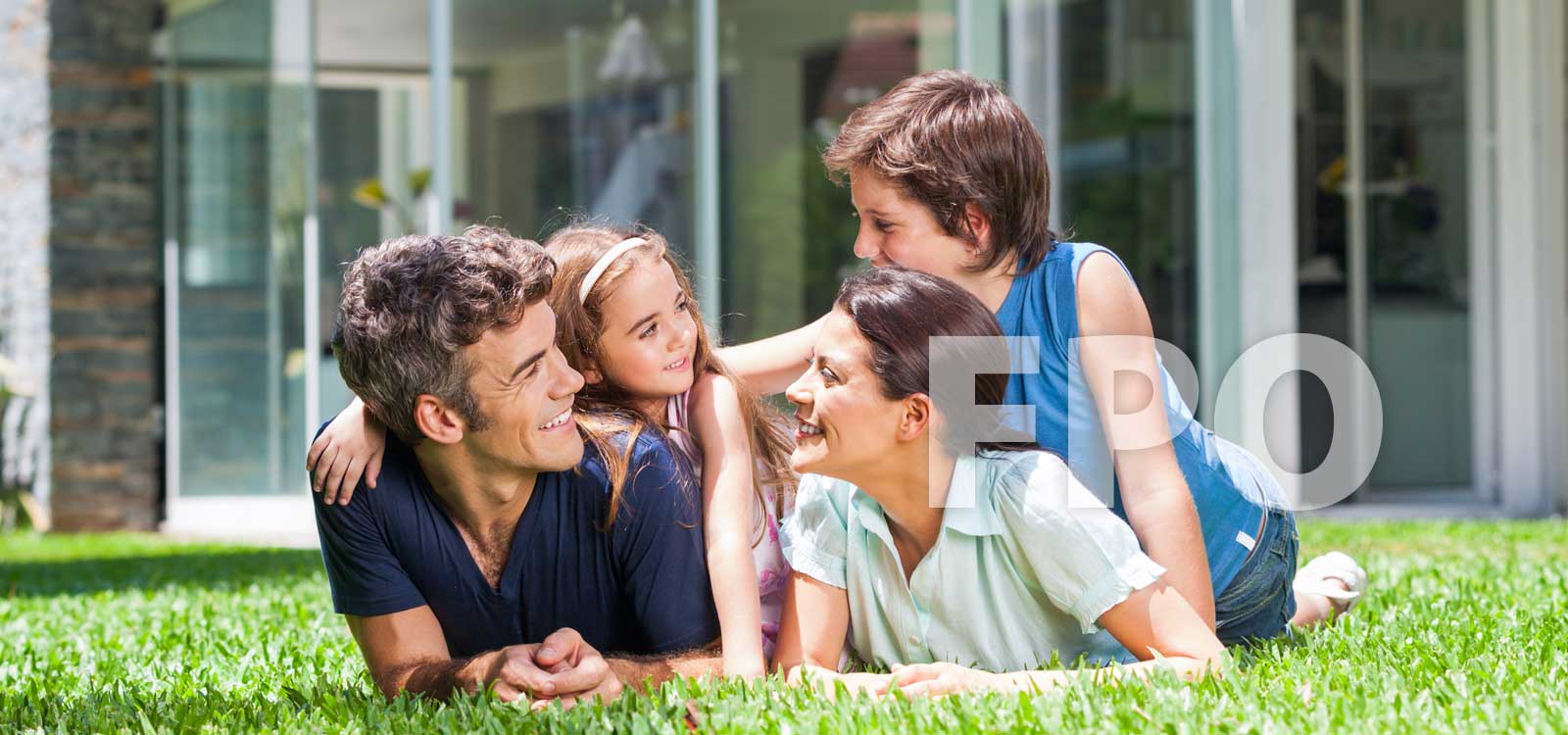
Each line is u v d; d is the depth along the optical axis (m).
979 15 9.96
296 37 10.78
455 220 9.94
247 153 11.19
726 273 9.90
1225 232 10.16
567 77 9.91
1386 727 2.93
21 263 12.16
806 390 3.36
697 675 3.39
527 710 3.14
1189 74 10.18
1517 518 10.12
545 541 3.43
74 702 3.73
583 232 3.73
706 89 9.88
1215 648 3.36
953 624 3.55
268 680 3.97
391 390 3.16
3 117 12.50
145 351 11.79
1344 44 10.37
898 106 3.76
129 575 7.38
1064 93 10.02
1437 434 10.62
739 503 3.54
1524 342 10.51
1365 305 10.41
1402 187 10.48
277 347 11.11
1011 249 3.75
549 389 3.20
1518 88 10.46
